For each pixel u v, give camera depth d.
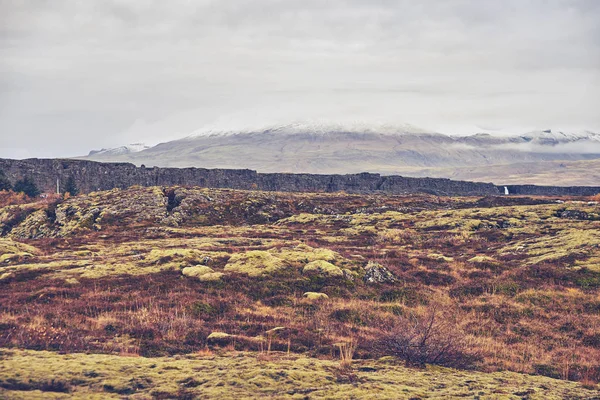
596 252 49.28
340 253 52.84
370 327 32.75
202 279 40.09
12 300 33.50
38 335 24.86
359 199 115.62
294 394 18.08
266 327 30.47
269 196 108.62
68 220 82.12
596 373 25.75
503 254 56.84
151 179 117.75
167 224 84.62
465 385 21.14
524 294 40.31
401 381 20.88
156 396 17.50
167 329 28.27
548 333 32.91
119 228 79.25
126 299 34.81
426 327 27.78
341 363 23.14
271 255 47.12
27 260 48.06
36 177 106.56
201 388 18.42
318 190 139.12
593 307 37.50
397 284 43.22
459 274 46.50
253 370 20.70
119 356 22.45
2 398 15.91
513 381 22.55
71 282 38.06
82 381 18.42
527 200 118.75
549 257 50.09
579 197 129.38
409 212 102.81
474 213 89.00
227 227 84.12
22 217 86.31
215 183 126.38
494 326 34.22
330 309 35.62
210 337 27.14
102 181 112.31
